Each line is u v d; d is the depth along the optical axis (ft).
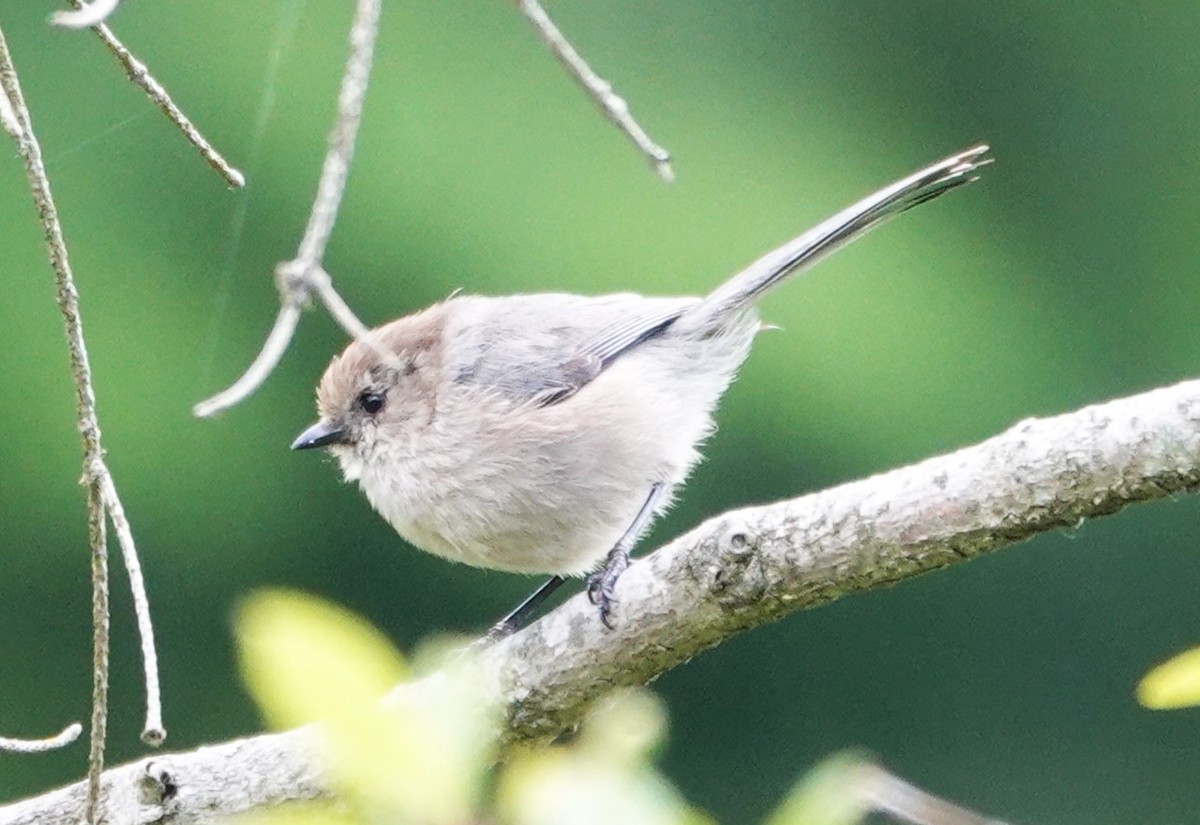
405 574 41.88
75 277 40.73
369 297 41.14
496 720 20.11
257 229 41.14
